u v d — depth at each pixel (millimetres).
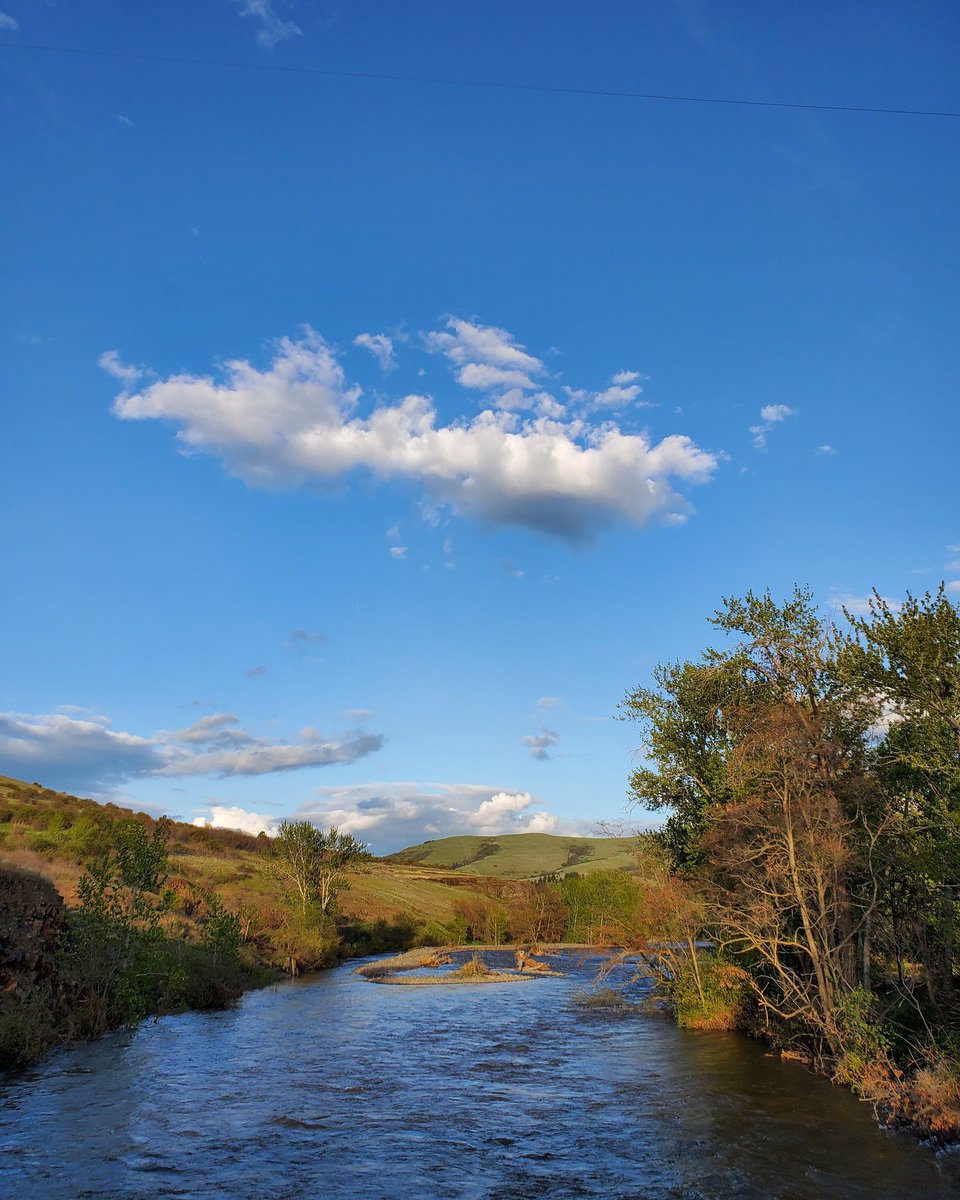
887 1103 18344
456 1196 13492
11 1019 24312
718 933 30375
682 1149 16031
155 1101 20094
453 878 162250
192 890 64562
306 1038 30688
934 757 21469
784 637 27469
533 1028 33719
